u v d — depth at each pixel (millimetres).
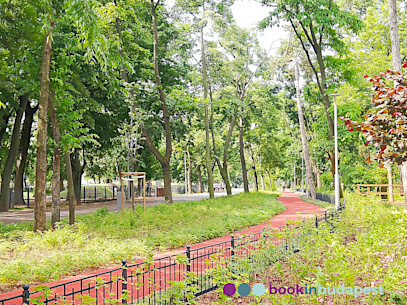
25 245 10969
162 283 7945
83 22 9508
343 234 10984
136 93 25656
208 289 6836
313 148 30594
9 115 30219
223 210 21953
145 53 23922
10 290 7965
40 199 13477
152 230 15055
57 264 8984
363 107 29625
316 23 25703
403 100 6855
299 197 46250
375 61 28578
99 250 10500
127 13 22078
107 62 12602
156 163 49031
